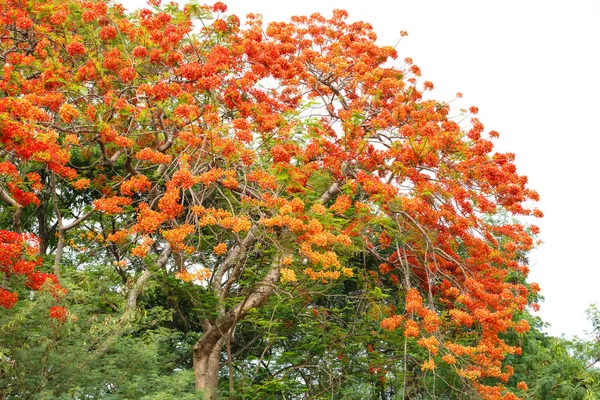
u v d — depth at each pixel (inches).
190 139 514.3
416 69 667.4
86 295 509.0
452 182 590.2
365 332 652.1
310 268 501.0
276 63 610.5
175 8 617.9
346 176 589.3
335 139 623.5
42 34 592.1
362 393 604.1
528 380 661.3
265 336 657.6
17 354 428.1
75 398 425.1
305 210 546.3
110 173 698.2
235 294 686.5
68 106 485.4
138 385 452.1
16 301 452.1
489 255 600.4
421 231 566.3
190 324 715.4
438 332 538.3
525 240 617.6
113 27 557.3
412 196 569.3
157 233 631.8
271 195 532.4
